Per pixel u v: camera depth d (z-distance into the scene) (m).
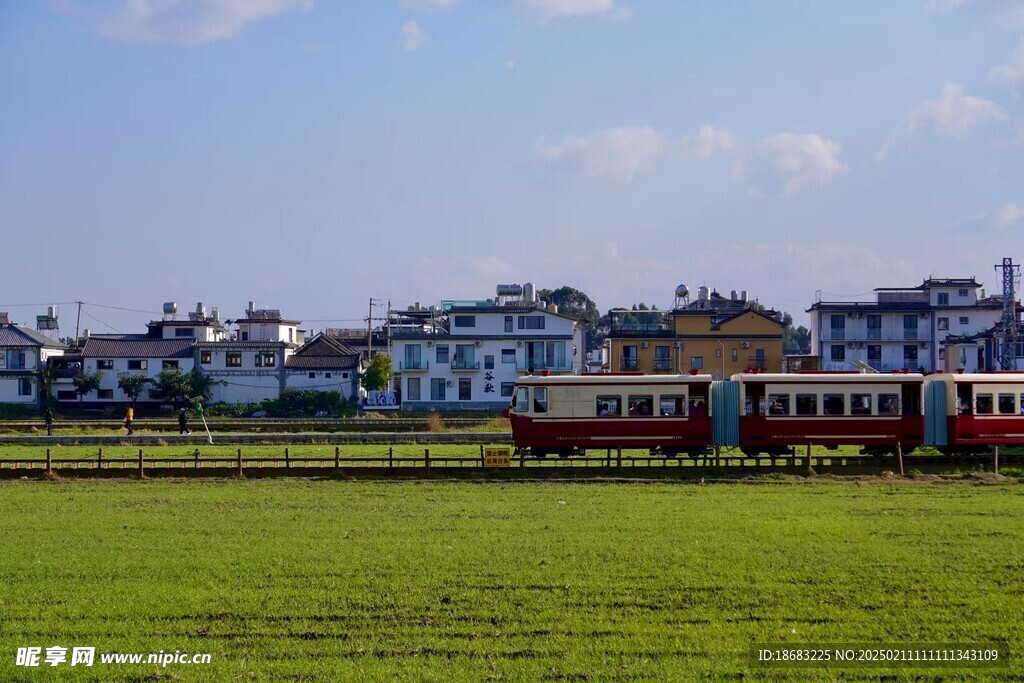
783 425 40.78
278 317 104.06
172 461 38.53
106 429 64.81
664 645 17.64
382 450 48.47
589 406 40.94
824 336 93.06
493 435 51.66
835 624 18.72
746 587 21.05
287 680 16.14
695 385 40.94
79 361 96.62
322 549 24.58
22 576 22.06
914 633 18.19
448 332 89.00
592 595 20.55
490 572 22.31
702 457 41.66
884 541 25.27
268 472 38.41
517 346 88.06
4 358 94.06
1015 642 17.72
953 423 41.03
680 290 97.12
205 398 91.38
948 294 93.38
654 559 23.41
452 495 33.38
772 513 29.34
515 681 16.09
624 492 33.91
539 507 30.70
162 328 99.25
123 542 25.47
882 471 38.69
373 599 20.31
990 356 83.56
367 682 16.02
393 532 26.69
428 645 17.69
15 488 35.44
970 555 23.70
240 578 21.89
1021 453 42.12
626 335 91.50
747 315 91.19
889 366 92.94
